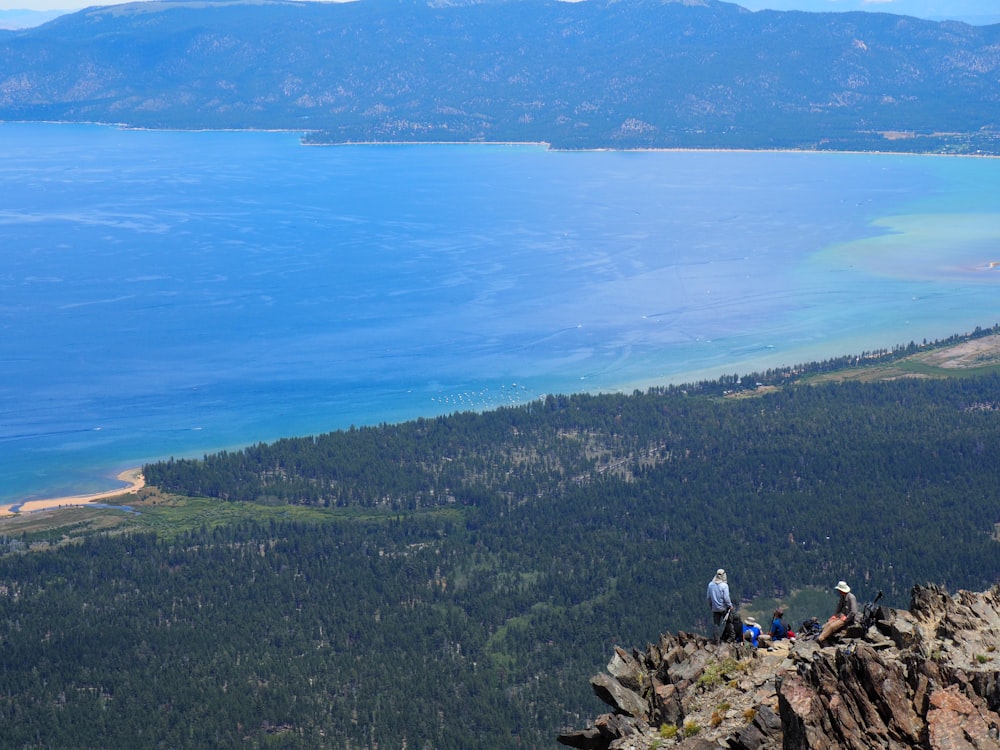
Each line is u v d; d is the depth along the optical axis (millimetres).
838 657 41312
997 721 36812
